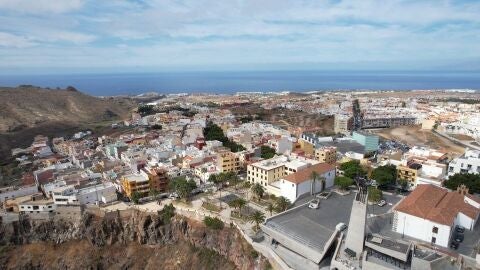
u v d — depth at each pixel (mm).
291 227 120250
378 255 96250
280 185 154125
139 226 149375
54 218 154250
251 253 120625
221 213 144000
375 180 163750
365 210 96500
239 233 129625
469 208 113000
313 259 107062
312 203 137500
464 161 166000
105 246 151625
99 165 199125
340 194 151625
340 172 181750
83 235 153375
